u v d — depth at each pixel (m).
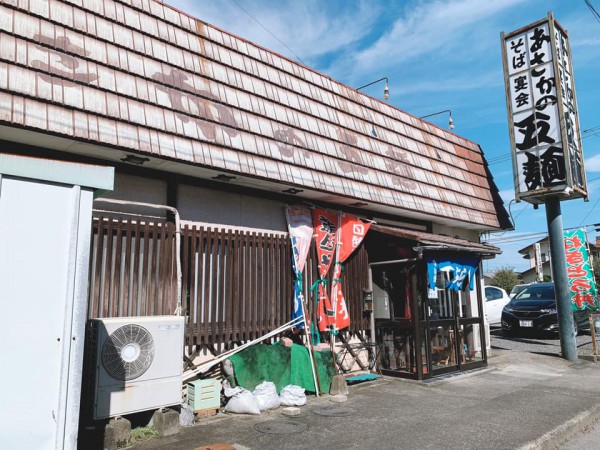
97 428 4.47
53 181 3.46
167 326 5.03
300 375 6.57
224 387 6.13
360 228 8.10
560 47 10.20
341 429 5.08
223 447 4.29
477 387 7.36
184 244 5.98
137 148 5.04
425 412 5.80
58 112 4.55
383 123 9.12
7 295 3.19
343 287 8.17
